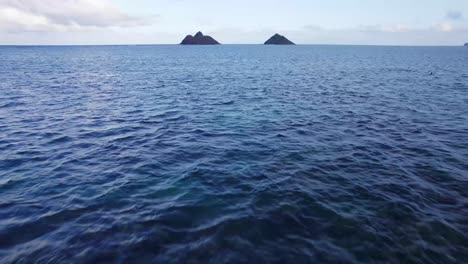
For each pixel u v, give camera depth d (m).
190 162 9.20
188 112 16.12
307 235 5.60
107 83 27.77
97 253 5.01
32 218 6.04
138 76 34.31
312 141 11.30
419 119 14.63
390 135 12.07
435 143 11.09
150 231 5.63
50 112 15.72
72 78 31.50
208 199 6.91
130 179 7.96
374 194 7.20
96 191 7.27
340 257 5.02
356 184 7.74
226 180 7.95
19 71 38.00
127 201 6.80
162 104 18.19
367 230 5.75
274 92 22.94
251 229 5.75
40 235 5.49
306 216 6.24
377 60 67.00
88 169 8.61
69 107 17.03
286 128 13.05
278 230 5.74
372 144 10.97
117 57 79.94
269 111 16.39
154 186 7.57
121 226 5.79
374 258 5.00
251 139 11.52
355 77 33.44
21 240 5.33
